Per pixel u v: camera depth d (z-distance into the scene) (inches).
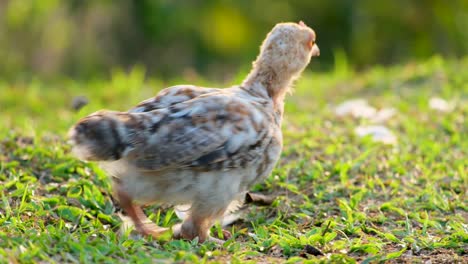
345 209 313.7
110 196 323.9
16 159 351.6
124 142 252.1
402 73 584.1
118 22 892.6
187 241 275.0
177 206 304.8
